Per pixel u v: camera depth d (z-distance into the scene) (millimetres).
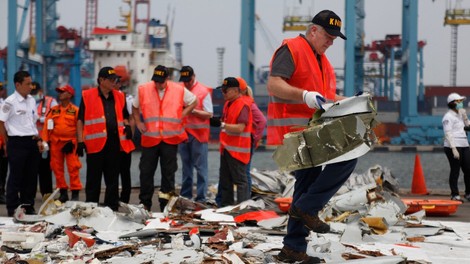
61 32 104375
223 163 9898
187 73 10547
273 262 5262
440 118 98750
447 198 12805
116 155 9586
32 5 103812
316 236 6762
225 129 9797
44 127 11055
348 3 63219
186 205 8609
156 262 5293
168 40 108625
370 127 4770
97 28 105312
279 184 11594
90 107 9453
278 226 7375
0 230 7117
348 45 62250
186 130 10656
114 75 9430
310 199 4879
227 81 9836
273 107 5207
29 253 5965
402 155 98062
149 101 9586
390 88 137500
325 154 4695
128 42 103625
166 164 9570
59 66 110375
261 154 104938
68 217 7570
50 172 11586
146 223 7625
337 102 4727
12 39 71188
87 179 9531
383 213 7664
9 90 71312
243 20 63094
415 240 6961
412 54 78625
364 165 73500
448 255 6098
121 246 5949
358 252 5723
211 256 5664
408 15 86812
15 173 9094
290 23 99688
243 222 7832
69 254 5727
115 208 9727
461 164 12148
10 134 9062
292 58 5020
